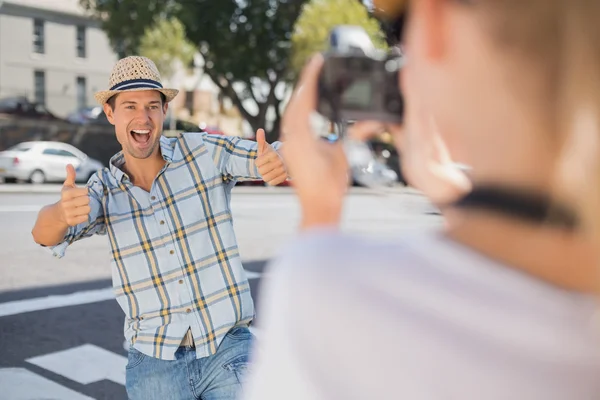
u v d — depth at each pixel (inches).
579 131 23.3
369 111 29.6
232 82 1008.2
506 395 23.3
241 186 825.5
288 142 31.2
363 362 24.6
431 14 25.9
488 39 24.5
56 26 1312.7
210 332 92.8
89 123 979.3
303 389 25.7
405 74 28.2
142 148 94.0
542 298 23.8
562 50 23.6
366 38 30.3
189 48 1043.9
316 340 25.5
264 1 923.4
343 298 25.4
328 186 30.0
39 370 183.5
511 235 24.7
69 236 92.0
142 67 94.0
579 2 23.1
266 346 27.9
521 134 24.3
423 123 27.5
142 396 92.8
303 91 30.9
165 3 925.8
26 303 245.6
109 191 95.9
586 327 23.5
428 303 24.5
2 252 334.6
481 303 24.1
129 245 94.7
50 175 747.4
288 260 28.0
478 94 24.9
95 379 179.6
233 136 100.2
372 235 28.2
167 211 94.8
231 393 89.4
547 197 24.1
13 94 1150.3
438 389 23.7
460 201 26.0
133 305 94.7
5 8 1251.2
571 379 23.2
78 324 223.3
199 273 94.4
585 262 24.0
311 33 941.2
